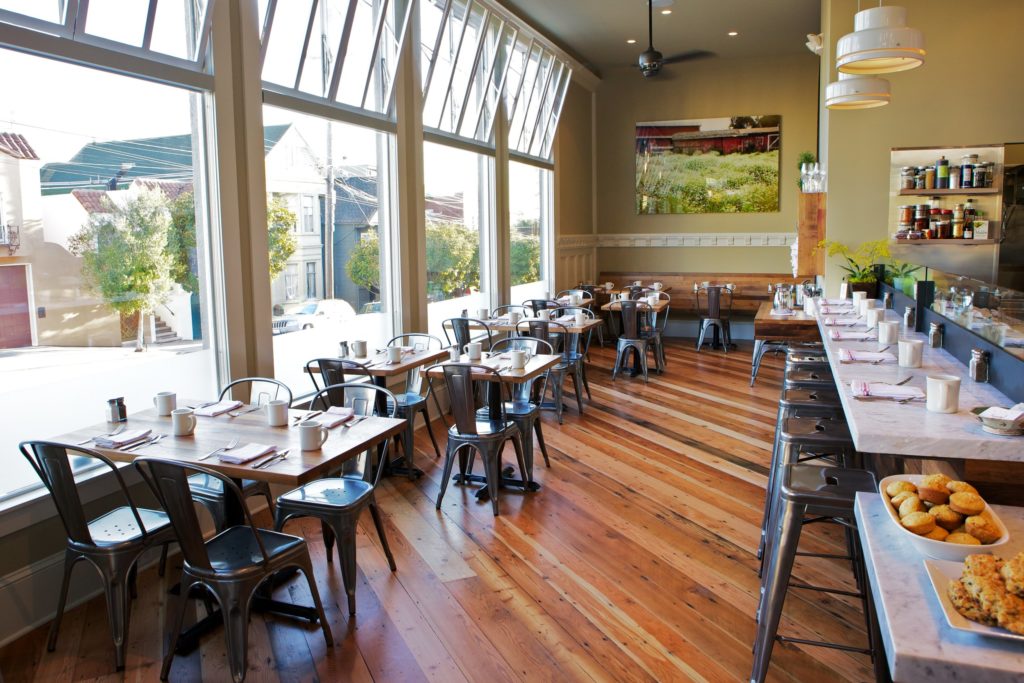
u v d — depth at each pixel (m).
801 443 2.99
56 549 3.20
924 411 2.55
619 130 10.84
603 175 10.99
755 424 6.07
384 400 4.57
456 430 4.26
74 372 3.33
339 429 3.22
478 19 6.86
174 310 3.84
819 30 8.80
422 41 6.08
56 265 3.23
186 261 3.90
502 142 7.71
